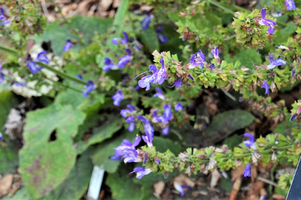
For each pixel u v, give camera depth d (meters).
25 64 0.67
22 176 0.70
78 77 0.74
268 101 0.61
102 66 0.76
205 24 0.71
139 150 0.53
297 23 0.60
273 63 0.53
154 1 0.69
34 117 0.74
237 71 0.53
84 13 0.90
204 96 0.75
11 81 0.72
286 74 0.54
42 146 0.71
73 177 0.74
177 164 0.55
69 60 0.72
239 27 0.53
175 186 0.71
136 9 0.85
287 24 0.69
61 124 0.72
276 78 0.54
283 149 0.57
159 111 0.66
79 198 0.72
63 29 0.82
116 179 0.73
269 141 0.57
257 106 0.61
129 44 0.68
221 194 0.71
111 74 0.77
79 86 0.75
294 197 0.52
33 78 0.69
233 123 0.71
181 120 0.67
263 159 0.57
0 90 0.80
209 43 0.60
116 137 0.74
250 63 0.69
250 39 0.53
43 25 0.65
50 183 0.69
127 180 0.73
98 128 0.75
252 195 0.70
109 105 0.75
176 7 0.70
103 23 0.82
